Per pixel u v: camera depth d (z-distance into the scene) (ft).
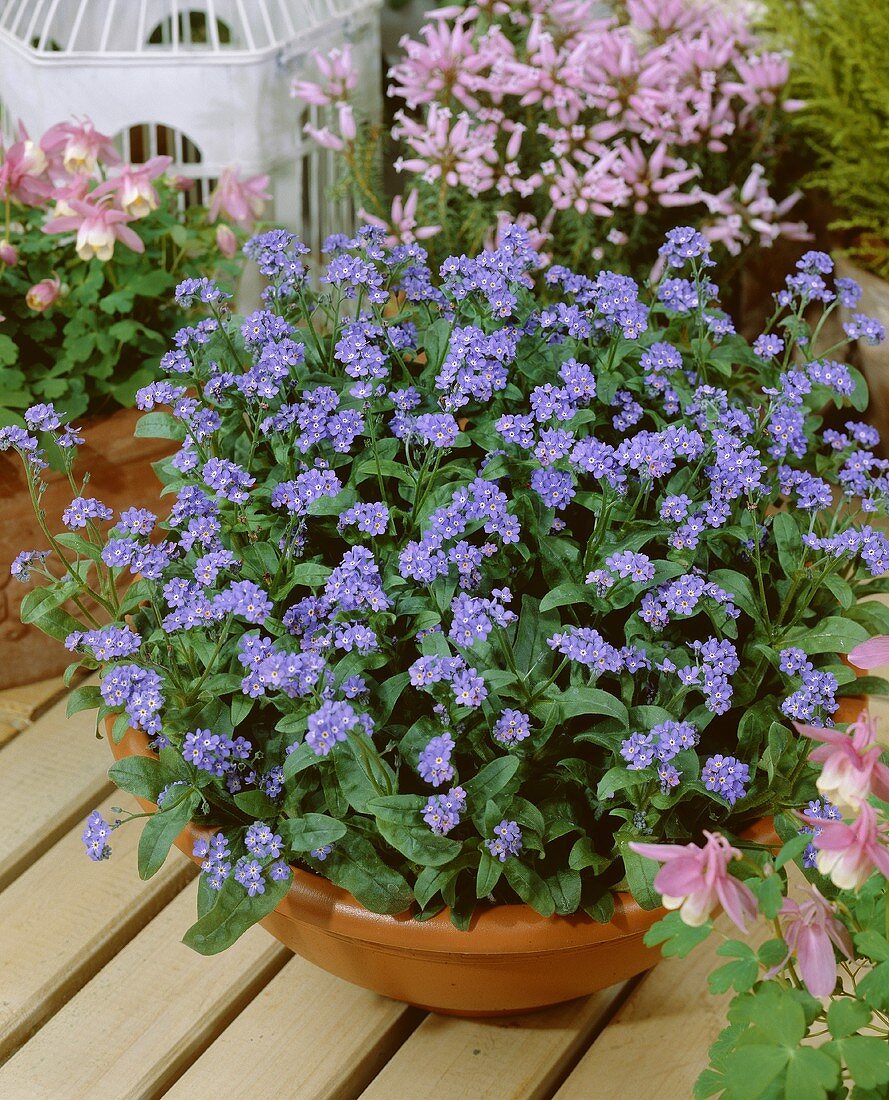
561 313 4.42
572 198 7.30
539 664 4.00
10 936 4.87
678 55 7.70
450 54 7.36
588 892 3.82
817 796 3.89
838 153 7.73
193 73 7.38
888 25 7.24
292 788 3.94
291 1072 4.37
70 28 8.01
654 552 4.40
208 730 3.81
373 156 7.85
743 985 3.06
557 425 4.24
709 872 2.95
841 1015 3.03
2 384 5.88
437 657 3.64
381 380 4.46
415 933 3.74
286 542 4.26
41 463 4.40
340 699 3.80
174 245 6.73
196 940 3.68
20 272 6.41
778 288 8.07
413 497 4.31
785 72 7.58
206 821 4.00
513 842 3.64
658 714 3.82
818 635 4.14
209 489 4.32
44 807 5.41
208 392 4.38
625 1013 4.55
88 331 6.14
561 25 7.97
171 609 4.40
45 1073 4.39
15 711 5.90
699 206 8.02
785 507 5.25
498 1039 4.43
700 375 4.80
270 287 4.73
